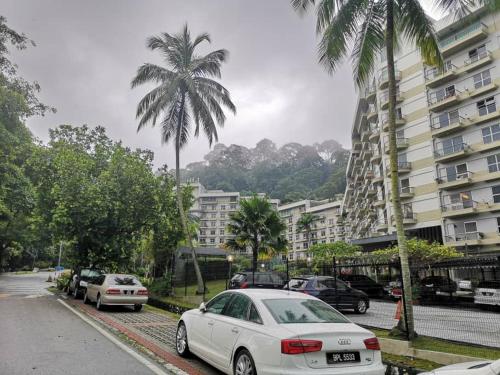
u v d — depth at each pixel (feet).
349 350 16.67
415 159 136.98
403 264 29.45
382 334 30.07
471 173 121.70
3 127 66.44
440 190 128.57
